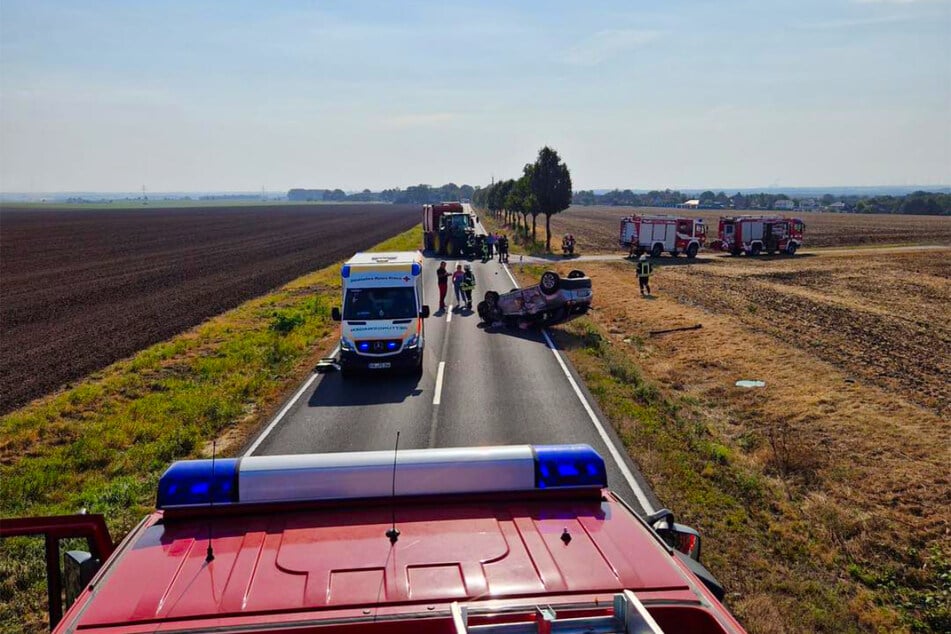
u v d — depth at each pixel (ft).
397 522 12.64
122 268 145.07
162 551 11.77
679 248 155.33
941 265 141.28
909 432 41.29
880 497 32.91
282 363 59.16
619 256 158.40
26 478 34.73
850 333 72.74
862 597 24.44
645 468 35.19
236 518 12.91
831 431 42.06
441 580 10.85
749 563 26.35
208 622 9.91
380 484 13.10
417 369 55.21
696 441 38.93
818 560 27.04
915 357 61.87
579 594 10.59
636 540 12.31
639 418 43.27
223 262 155.22
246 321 80.74
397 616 9.94
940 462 36.73
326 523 12.62
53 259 166.81
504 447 13.91
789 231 163.94
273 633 9.70
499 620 9.95
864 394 49.47
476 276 118.42
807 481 34.65
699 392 51.78
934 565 26.40
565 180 160.76
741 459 37.35
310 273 131.85
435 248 160.45
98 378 57.00
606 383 51.55
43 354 66.80
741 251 163.73
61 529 14.29
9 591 24.45
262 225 327.67
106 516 30.48
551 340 68.39
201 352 64.90
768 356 61.36
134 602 10.37
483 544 11.95
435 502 13.32
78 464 37.27
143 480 35.06
